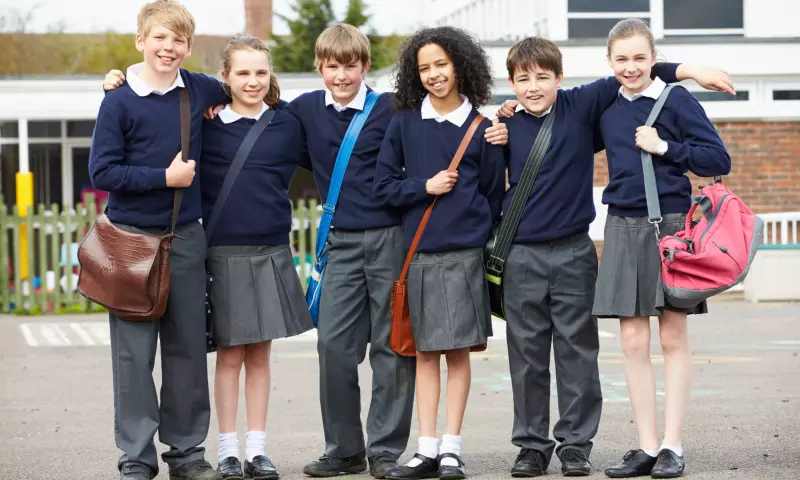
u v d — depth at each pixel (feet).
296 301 19.45
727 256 17.65
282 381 31.48
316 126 19.62
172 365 18.56
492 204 19.31
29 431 24.38
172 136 18.28
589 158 19.21
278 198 19.38
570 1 64.03
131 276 17.72
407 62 19.08
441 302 18.80
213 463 20.86
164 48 18.10
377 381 19.52
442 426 24.30
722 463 19.26
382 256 19.39
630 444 21.45
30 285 53.62
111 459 21.20
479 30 86.22
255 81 18.97
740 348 36.78
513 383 19.26
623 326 18.79
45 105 62.64
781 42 57.98
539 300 19.01
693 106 18.57
